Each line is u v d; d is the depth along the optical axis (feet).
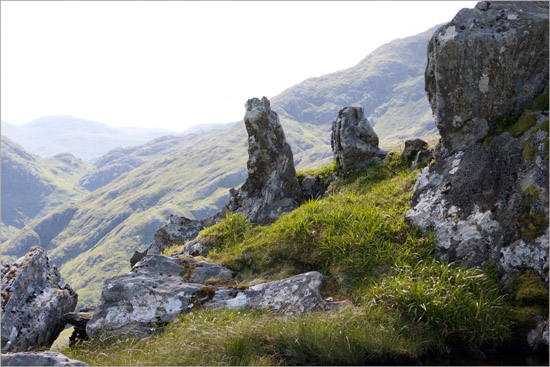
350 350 9.91
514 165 12.86
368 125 25.12
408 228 14.16
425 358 10.25
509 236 12.03
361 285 12.50
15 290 13.51
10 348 12.35
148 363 9.78
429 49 15.25
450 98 14.71
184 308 13.04
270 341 10.30
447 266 12.05
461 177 13.87
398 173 21.20
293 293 12.54
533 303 10.96
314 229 15.19
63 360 9.20
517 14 13.99
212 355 9.85
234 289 13.58
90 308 16.14
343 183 23.12
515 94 13.98
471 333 10.55
